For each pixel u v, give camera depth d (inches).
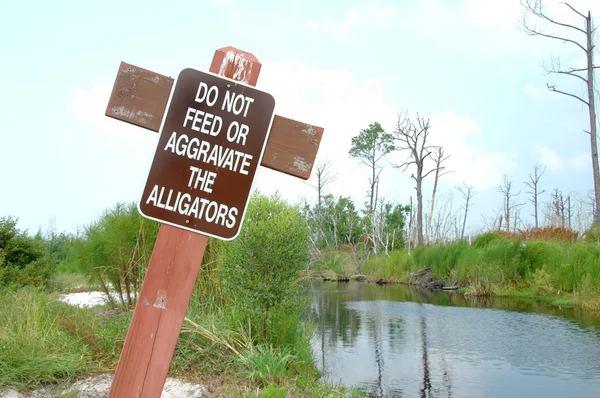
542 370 288.2
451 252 937.5
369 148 2107.5
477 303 612.7
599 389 249.6
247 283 249.9
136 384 84.2
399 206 2127.2
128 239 339.9
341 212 1852.9
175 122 89.4
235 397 185.2
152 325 85.5
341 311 551.5
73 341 217.9
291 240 255.9
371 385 257.0
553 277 650.8
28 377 184.7
